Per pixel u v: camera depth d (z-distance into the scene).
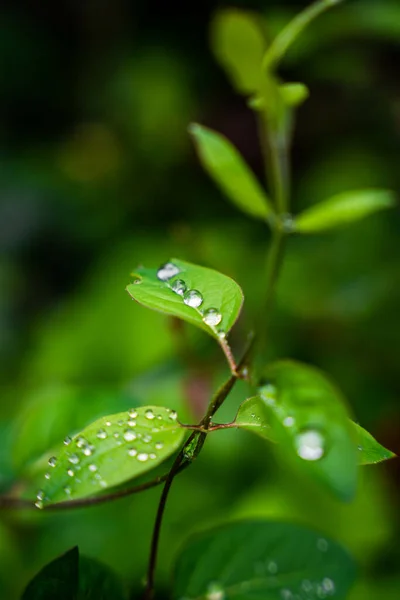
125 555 0.66
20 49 1.73
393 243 0.94
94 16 1.68
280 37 0.53
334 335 0.88
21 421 0.53
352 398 0.83
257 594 0.47
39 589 0.44
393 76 1.00
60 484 0.43
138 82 1.44
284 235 0.55
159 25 1.55
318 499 0.74
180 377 0.66
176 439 0.43
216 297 0.43
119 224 1.41
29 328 1.37
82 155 1.54
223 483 0.74
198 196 1.33
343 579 0.47
